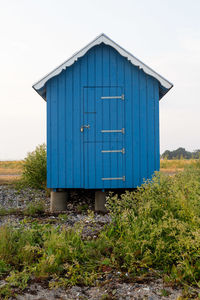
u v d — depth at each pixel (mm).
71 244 4539
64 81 8266
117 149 8227
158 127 8281
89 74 8258
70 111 8266
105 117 8258
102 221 6625
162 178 5527
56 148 8250
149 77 8281
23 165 11453
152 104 8273
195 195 4824
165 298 3408
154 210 4898
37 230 4953
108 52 8289
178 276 3799
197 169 10141
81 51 7961
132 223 4699
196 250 3957
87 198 9539
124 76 8281
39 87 7949
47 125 8266
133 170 8219
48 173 8242
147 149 8250
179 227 4094
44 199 10008
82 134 8234
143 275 3891
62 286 3689
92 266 4113
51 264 3957
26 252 4266
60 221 6723
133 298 3424
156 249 4207
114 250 4434
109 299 3406
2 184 12383
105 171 8227
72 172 8227
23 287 3592
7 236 4613
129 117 8258
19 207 8891
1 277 3830
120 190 9203
